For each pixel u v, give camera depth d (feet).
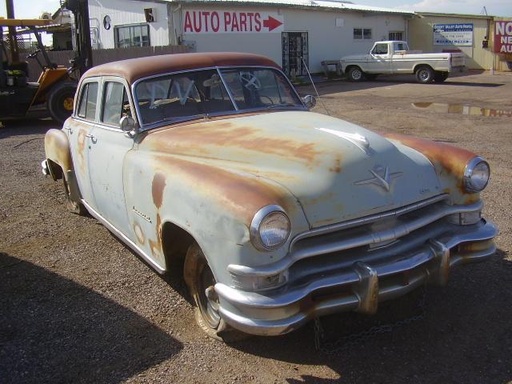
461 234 11.99
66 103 47.83
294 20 90.38
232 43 81.25
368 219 10.61
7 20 47.29
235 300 9.66
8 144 38.78
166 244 12.34
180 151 12.82
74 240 18.53
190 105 14.80
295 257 9.89
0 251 17.81
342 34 100.37
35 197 24.21
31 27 48.52
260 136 12.32
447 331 11.89
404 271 10.59
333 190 10.50
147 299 13.97
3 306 13.94
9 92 46.75
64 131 19.89
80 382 10.65
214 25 78.69
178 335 12.19
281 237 9.53
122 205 14.42
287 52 90.48
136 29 80.53
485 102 55.93
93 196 17.15
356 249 10.76
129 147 14.29
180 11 74.79
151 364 11.14
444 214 11.92
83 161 17.51
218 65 15.51
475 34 107.24
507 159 28.17
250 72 15.94
